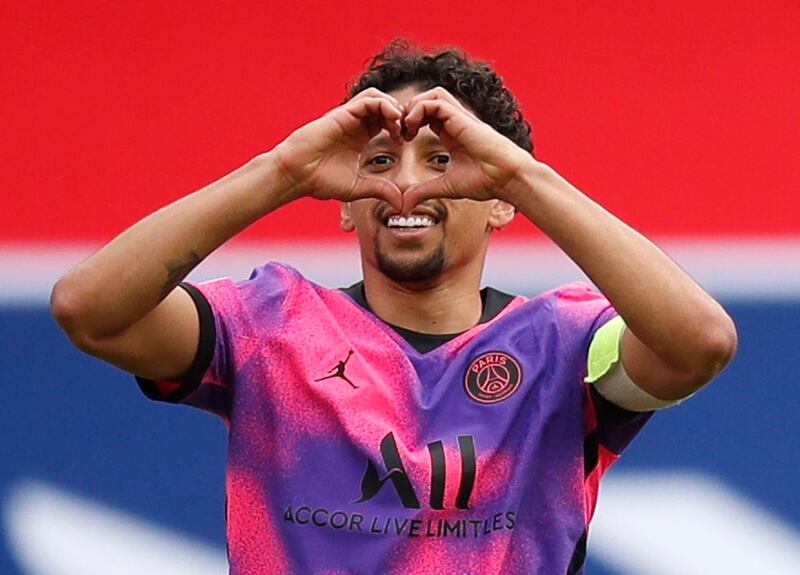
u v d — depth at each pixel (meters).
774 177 17.89
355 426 11.37
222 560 17.47
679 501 17.52
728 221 17.86
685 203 17.88
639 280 10.91
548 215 11.04
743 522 17.48
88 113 17.77
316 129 11.14
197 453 17.59
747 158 17.92
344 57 17.95
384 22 17.97
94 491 17.47
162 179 17.77
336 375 11.56
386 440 11.34
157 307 11.15
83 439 17.52
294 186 11.16
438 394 11.60
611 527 17.44
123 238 10.99
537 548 11.48
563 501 11.57
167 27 17.97
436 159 11.73
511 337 11.88
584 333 11.79
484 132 11.13
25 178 17.64
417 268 11.82
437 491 11.27
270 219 17.58
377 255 11.91
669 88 18.03
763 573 17.44
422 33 17.97
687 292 10.97
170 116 17.84
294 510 11.33
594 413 11.71
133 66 17.86
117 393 17.61
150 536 17.45
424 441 11.45
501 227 12.48
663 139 17.97
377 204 11.85
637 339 11.20
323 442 11.42
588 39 18.05
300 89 17.95
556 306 12.02
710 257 17.81
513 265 17.50
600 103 18.02
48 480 17.44
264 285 11.93
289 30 17.98
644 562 17.41
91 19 17.89
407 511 11.23
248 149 17.89
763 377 17.67
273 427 11.51
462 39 18.02
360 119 11.20
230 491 11.53
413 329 12.04
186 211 11.00
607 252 10.95
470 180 11.18
